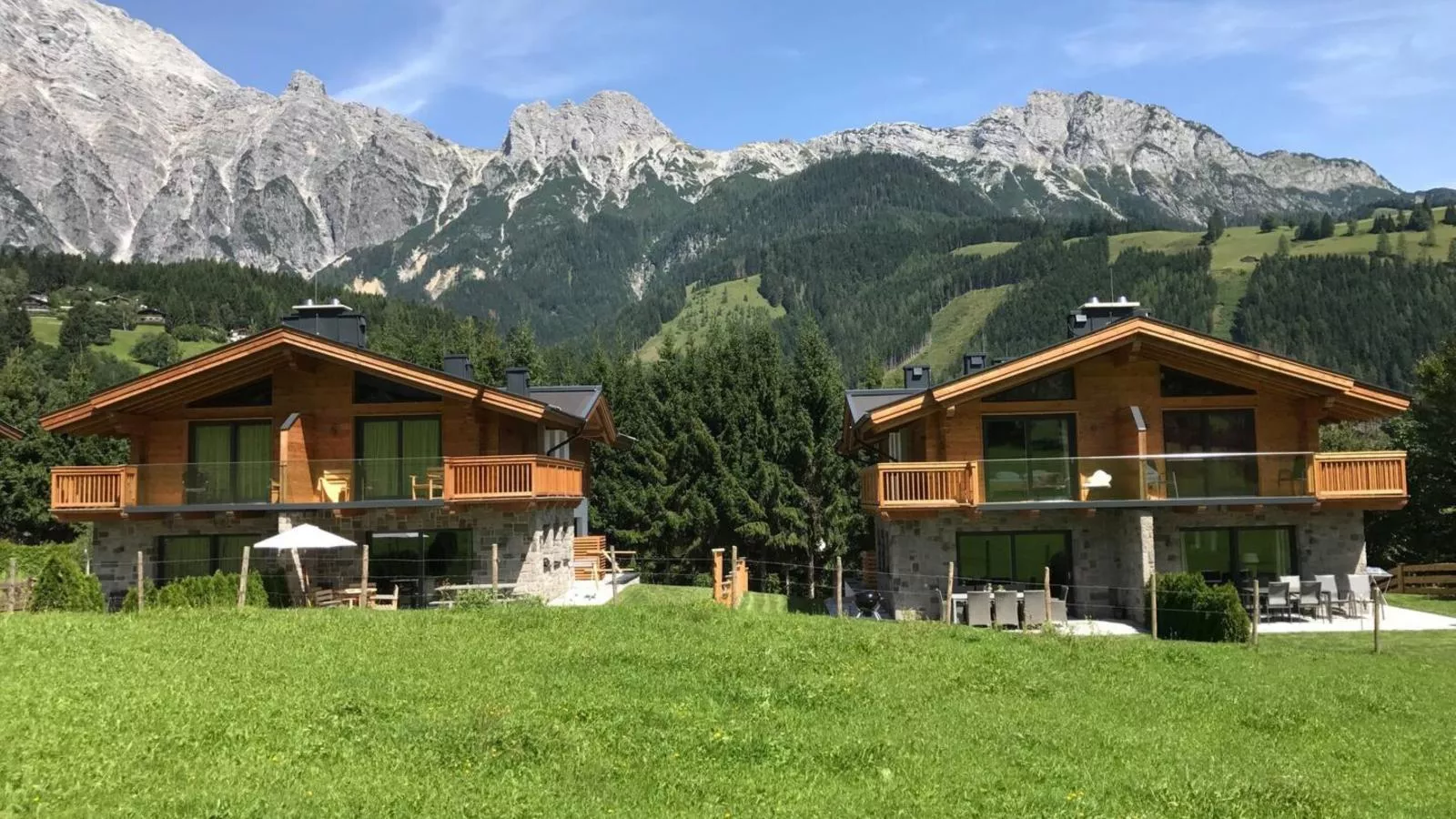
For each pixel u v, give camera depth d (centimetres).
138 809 833
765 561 4194
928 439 2836
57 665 1372
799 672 1546
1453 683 1731
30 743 997
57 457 5525
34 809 824
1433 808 1055
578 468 3359
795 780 1026
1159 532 2733
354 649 1582
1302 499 2653
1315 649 2119
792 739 1170
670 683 1418
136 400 2870
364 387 2944
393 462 2797
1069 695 1500
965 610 2477
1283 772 1148
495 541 2827
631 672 1488
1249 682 1650
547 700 1295
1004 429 2833
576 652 1602
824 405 4228
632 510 4291
